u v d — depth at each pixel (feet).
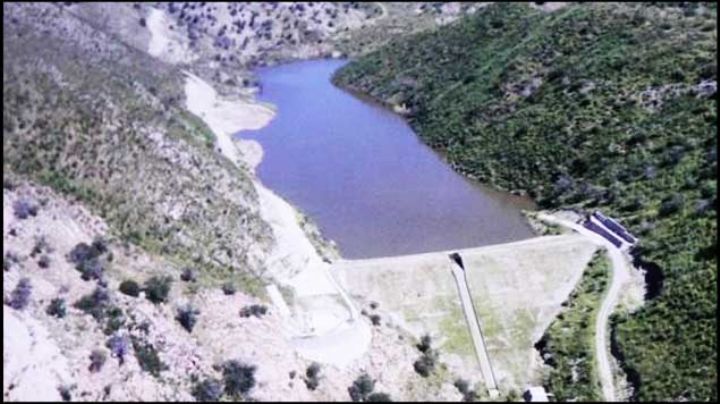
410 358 263.08
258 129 474.90
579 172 380.99
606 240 324.60
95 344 229.86
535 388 254.68
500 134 428.56
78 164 293.64
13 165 279.69
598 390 249.96
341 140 458.91
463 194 388.37
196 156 355.77
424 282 302.45
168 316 247.70
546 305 291.58
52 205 271.28
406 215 366.63
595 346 267.59
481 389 256.52
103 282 250.57
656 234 314.55
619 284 295.48
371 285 301.02
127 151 316.40
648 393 243.19
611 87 418.72
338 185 397.60
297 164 422.82
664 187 342.44
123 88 402.11
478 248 322.55
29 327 228.43
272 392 233.76
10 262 245.86
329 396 239.09
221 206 324.39
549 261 311.88
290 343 256.73
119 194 291.79
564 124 409.90
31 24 431.84
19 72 334.65
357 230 353.10
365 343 263.49
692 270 283.79
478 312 289.12
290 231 337.72
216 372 235.40
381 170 417.08
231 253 296.51
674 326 263.29
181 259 277.85
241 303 264.31
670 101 393.91
